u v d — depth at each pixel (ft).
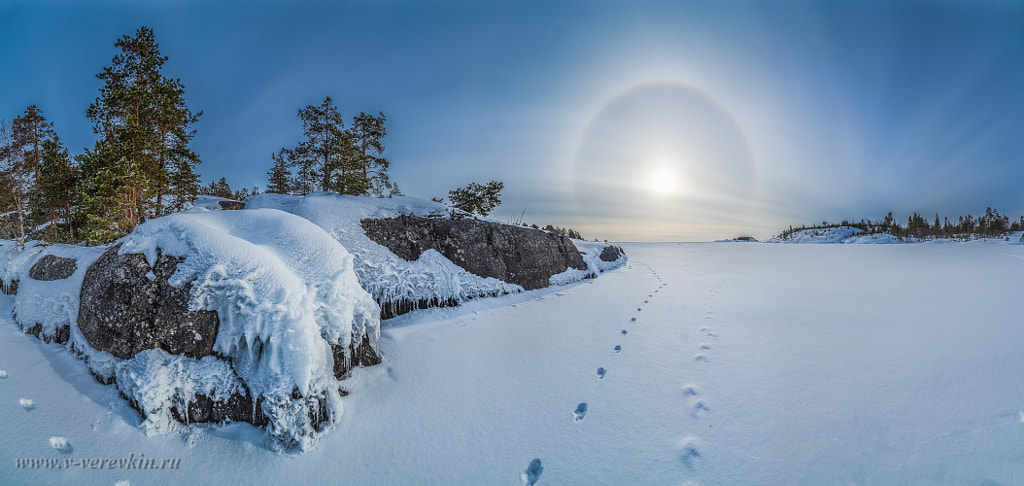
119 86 41.75
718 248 118.93
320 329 15.14
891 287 34.53
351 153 50.98
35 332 17.46
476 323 24.73
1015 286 31.04
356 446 12.57
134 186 37.55
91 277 16.53
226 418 12.84
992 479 9.44
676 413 13.82
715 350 19.47
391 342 20.52
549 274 38.19
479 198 58.70
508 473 11.50
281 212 20.29
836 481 9.99
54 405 12.71
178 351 13.64
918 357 16.69
